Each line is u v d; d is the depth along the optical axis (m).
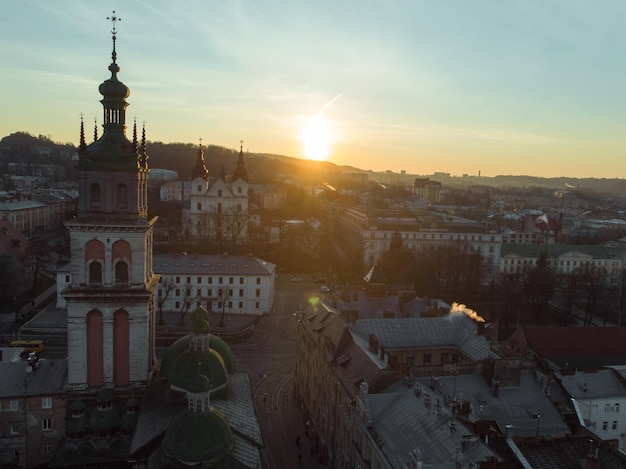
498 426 69.88
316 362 98.88
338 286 187.75
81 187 74.75
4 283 162.88
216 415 60.84
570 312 180.12
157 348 138.12
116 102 75.62
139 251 76.38
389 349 96.38
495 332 114.00
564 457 61.41
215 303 167.38
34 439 80.38
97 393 76.88
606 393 91.25
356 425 74.44
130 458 63.38
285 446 96.94
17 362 84.81
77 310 75.69
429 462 57.97
